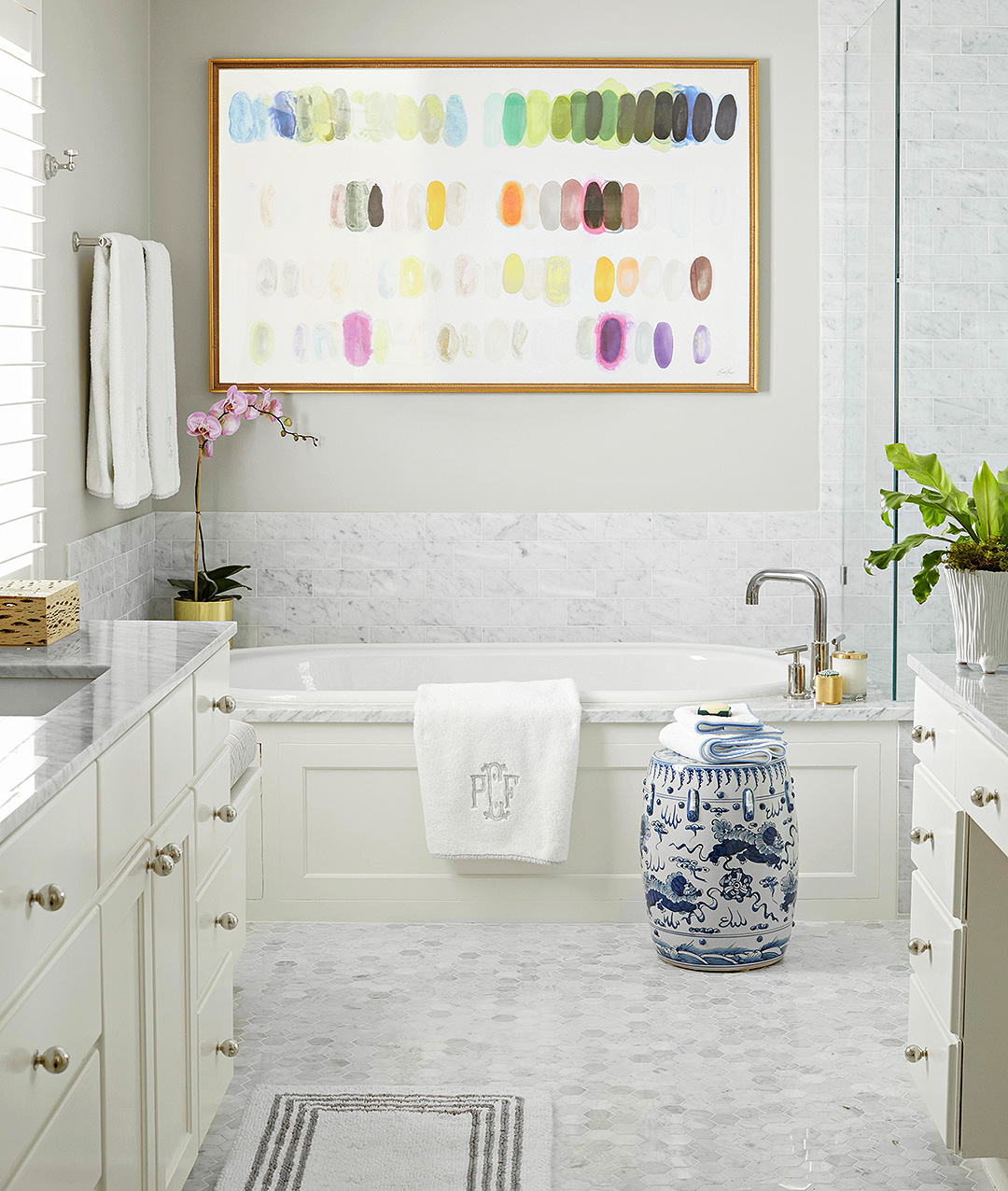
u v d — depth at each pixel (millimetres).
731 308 4234
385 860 3426
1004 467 3715
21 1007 1298
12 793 1321
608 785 3398
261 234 4199
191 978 2021
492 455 4277
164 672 1926
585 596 4312
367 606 4316
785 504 4297
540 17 4172
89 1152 1532
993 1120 2121
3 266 2957
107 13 3707
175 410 3928
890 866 3443
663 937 3082
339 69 4160
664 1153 2273
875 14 3715
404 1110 2400
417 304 4223
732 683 4086
